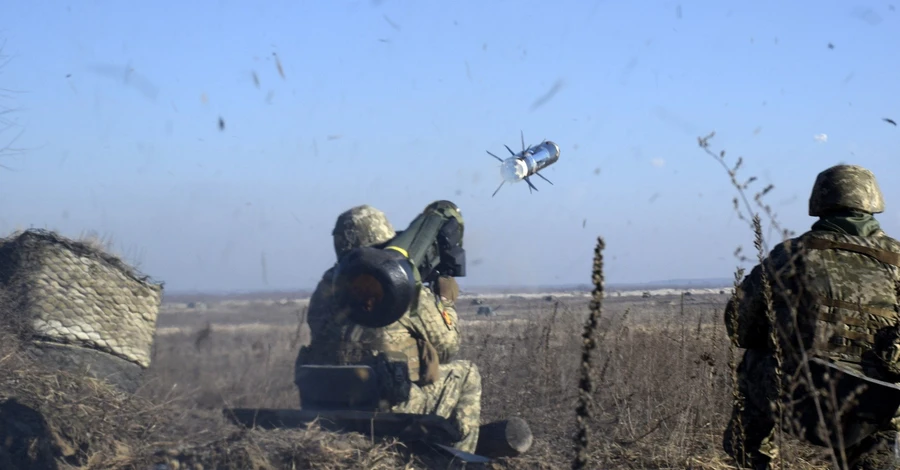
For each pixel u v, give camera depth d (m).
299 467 5.19
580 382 3.20
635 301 34.47
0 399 5.73
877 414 4.54
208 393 7.10
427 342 6.28
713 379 7.04
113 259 7.13
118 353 6.98
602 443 6.79
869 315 4.80
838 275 4.85
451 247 6.29
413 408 6.10
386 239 6.39
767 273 5.00
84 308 6.85
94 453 5.47
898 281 4.87
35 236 6.80
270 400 7.22
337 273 5.66
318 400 5.84
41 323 6.62
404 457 5.53
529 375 8.89
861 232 5.04
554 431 7.39
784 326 4.92
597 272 3.18
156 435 6.01
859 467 4.76
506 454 6.39
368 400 5.80
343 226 6.41
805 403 4.70
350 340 6.13
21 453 5.31
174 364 7.58
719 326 8.34
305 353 6.35
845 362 4.76
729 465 6.21
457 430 6.28
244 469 5.12
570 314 12.40
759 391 5.09
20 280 6.64
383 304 5.57
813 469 5.96
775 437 5.24
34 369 6.25
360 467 5.21
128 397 6.60
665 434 6.84
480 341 11.24
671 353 8.30
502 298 50.00
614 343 8.84
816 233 5.02
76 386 6.34
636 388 7.78
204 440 5.79
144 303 7.30
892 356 4.74
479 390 6.57
